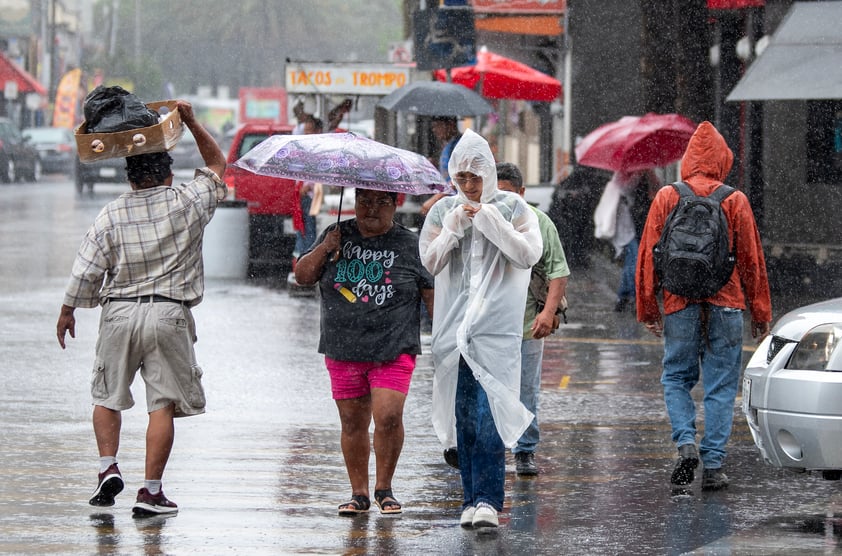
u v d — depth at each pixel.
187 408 18.36
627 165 44.41
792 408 17.86
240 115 142.38
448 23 49.53
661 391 29.36
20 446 22.88
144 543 16.81
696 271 20.00
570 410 27.09
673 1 57.44
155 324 17.94
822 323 18.12
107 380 18.16
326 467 21.72
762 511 19.06
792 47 43.19
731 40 54.81
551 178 84.94
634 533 17.70
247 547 16.70
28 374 30.00
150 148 17.91
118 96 17.97
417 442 24.00
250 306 43.56
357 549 16.70
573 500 19.70
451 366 17.88
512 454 23.23
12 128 129.25
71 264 54.28
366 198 18.19
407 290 18.17
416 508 19.19
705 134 20.75
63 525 17.70
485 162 17.50
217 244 52.75
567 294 49.19
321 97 53.25
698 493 20.20
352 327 18.11
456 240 17.52
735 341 20.48
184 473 21.09
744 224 20.27
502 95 48.47
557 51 76.31
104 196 104.75
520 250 17.34
